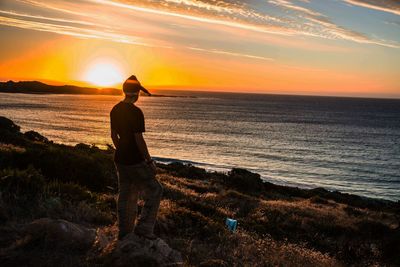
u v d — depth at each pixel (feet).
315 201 97.76
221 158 253.44
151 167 17.90
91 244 18.30
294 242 43.91
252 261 25.07
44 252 17.01
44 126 373.40
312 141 370.73
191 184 82.94
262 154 280.31
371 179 213.66
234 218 47.44
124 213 18.49
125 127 17.44
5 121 134.82
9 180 26.13
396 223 67.10
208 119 580.30
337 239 50.96
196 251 23.45
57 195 27.17
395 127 539.29
